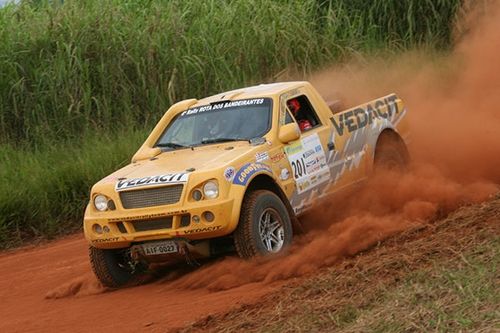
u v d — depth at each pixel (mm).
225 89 20656
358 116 12766
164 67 20734
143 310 9625
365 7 23594
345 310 7578
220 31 21875
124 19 21625
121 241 10594
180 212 10242
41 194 16438
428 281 7672
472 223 10078
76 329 9305
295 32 22047
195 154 11242
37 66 20688
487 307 6734
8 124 20062
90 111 19953
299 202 11305
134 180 10664
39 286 12047
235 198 10242
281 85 12359
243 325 7992
